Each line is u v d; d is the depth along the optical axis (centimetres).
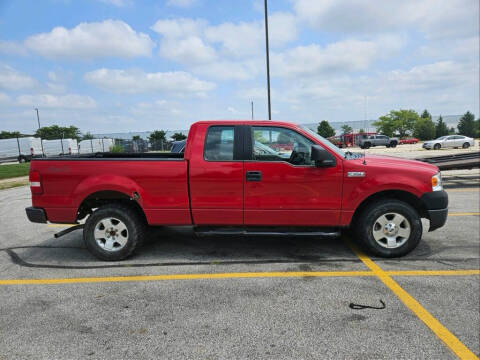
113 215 392
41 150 3103
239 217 386
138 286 330
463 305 282
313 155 357
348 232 517
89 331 251
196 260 401
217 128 388
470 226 523
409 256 400
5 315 277
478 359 214
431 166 393
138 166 384
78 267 385
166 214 389
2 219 656
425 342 231
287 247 446
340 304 286
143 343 235
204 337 241
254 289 319
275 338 238
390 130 9106
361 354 219
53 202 394
